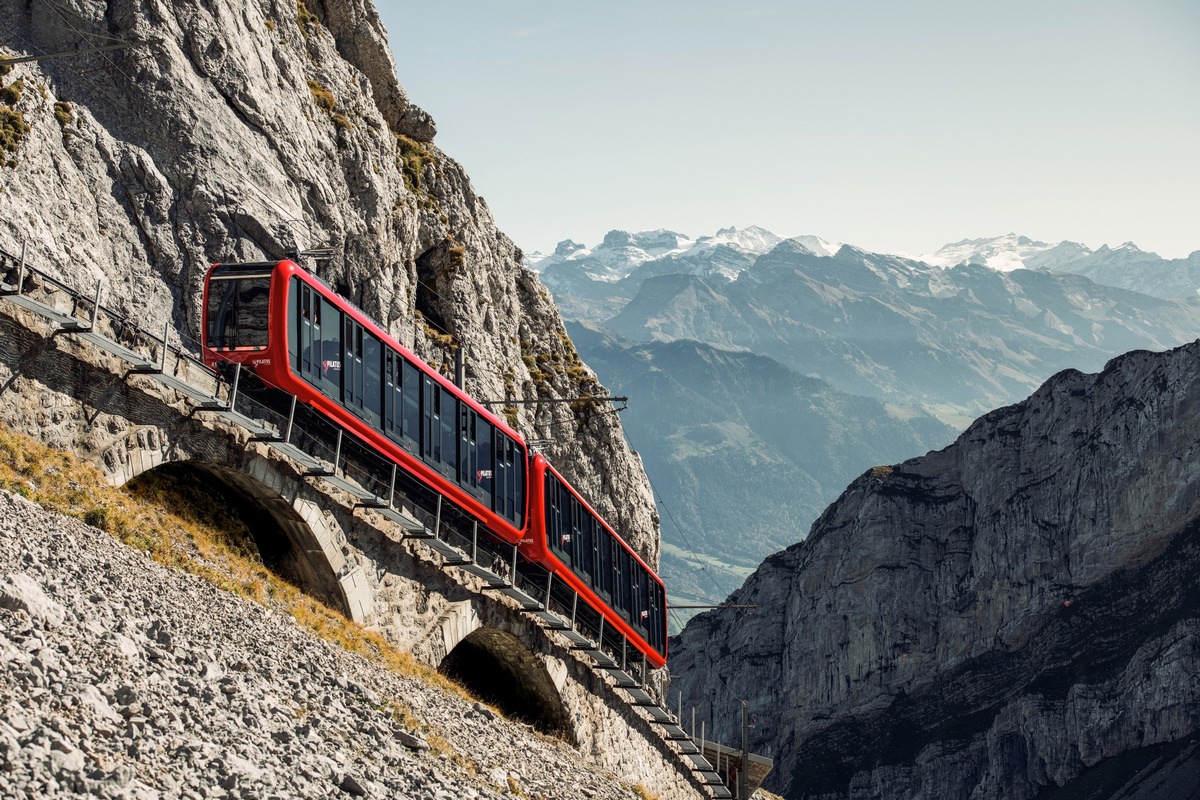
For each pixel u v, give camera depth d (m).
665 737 63.28
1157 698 186.75
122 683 18.55
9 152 44.78
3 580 19.73
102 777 15.24
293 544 39.22
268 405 38.50
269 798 17.08
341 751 21.50
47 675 17.28
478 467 45.91
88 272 46.78
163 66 52.50
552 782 33.44
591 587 54.81
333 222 60.97
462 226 79.12
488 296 80.38
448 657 50.28
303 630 33.59
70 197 47.09
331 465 38.25
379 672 34.38
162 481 36.41
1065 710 194.25
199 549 34.31
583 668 53.91
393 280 68.25
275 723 20.83
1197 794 170.75
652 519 93.56
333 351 38.44
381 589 41.28
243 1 58.84
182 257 51.22
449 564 44.12
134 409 33.62
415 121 80.00
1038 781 193.25
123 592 25.45
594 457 87.56
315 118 63.34
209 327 36.84
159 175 51.25
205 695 20.12
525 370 82.88
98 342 32.53
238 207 54.19
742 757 70.38
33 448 30.89
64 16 49.50
